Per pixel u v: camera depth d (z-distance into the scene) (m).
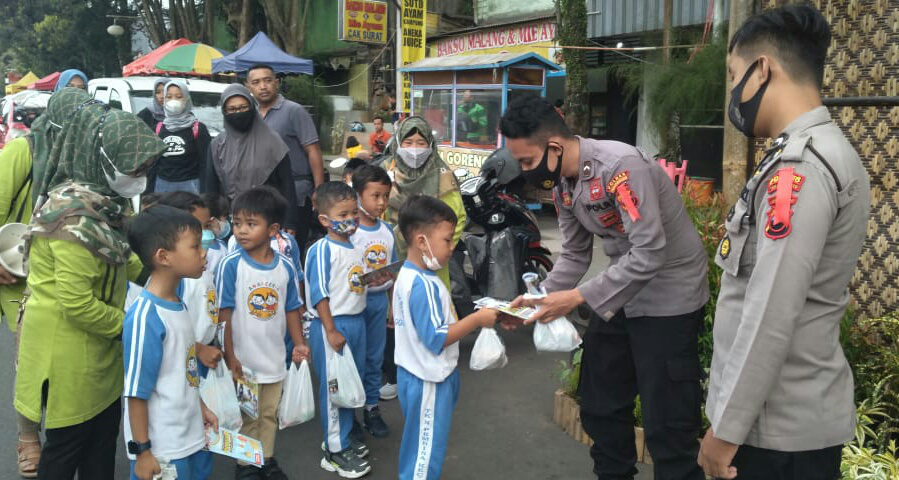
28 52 32.75
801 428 1.75
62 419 2.67
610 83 11.49
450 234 2.80
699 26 9.18
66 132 2.84
